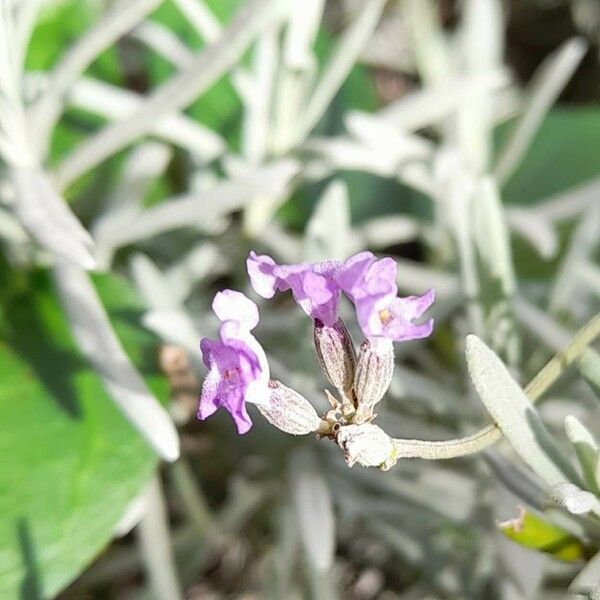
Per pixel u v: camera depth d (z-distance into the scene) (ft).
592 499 0.37
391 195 0.76
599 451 0.39
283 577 0.60
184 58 0.66
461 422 0.58
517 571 0.51
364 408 0.35
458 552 0.62
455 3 0.96
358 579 0.70
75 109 0.68
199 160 0.67
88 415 0.51
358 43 0.62
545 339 0.58
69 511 0.48
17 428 0.51
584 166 0.74
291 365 0.59
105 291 0.57
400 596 0.68
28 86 0.60
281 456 0.60
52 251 0.51
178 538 0.62
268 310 0.71
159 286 0.60
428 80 0.79
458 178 0.59
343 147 0.61
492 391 0.38
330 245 0.57
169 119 0.63
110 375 0.50
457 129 0.69
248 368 0.34
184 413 0.58
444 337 0.68
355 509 0.60
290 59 0.61
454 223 0.57
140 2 0.54
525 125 0.65
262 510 0.66
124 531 0.54
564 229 0.70
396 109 0.67
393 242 0.76
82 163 0.56
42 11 0.68
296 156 0.62
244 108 0.70
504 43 0.97
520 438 0.38
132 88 0.85
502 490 0.52
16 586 0.47
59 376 0.53
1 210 0.57
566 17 0.94
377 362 0.35
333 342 0.36
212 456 0.66
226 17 0.72
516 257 0.71
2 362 0.53
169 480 0.70
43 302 0.56
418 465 0.60
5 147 0.55
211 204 0.57
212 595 0.72
